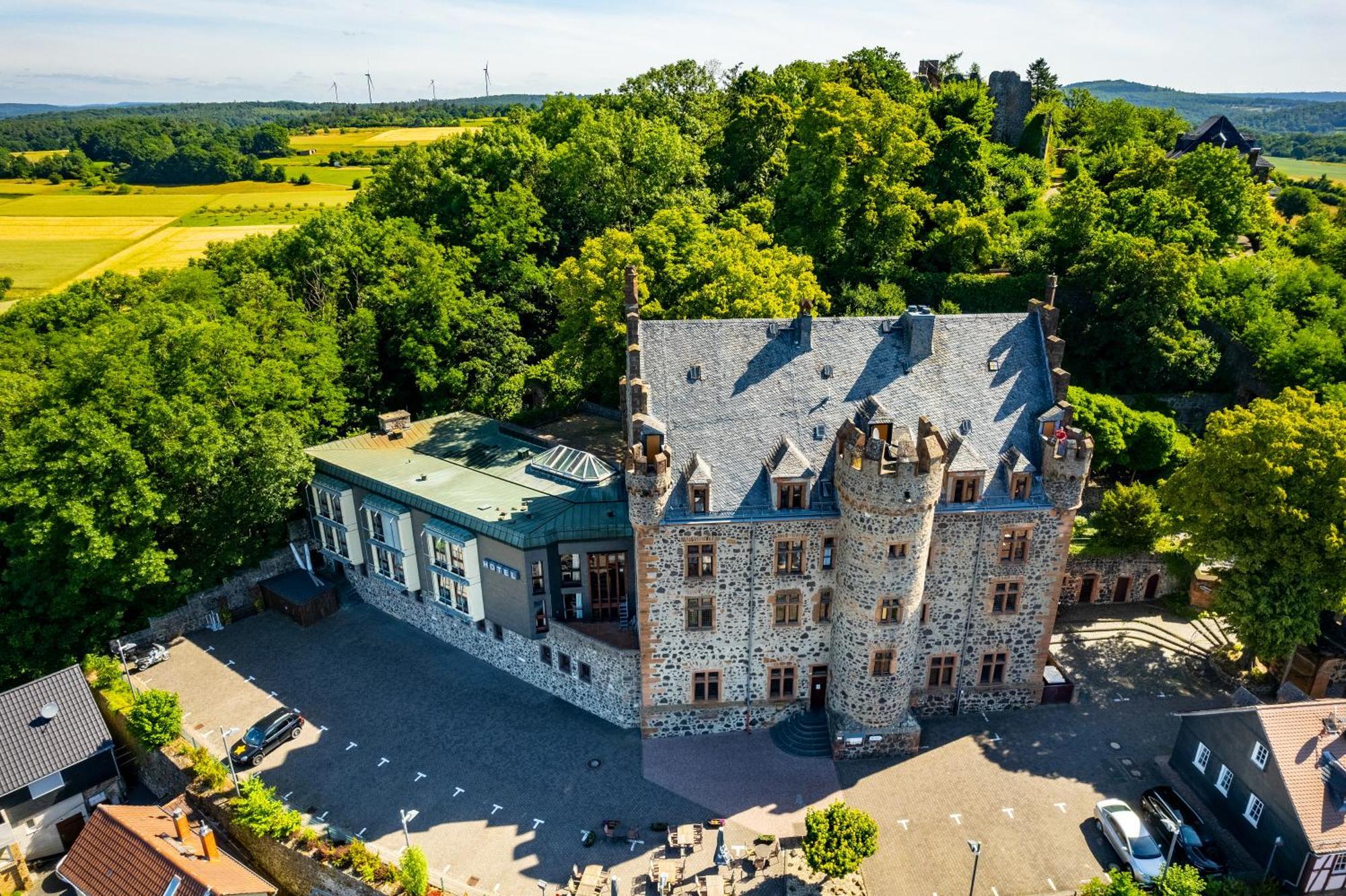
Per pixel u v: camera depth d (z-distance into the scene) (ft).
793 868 129.39
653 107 360.89
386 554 189.88
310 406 211.20
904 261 288.51
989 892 125.29
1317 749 126.31
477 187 288.10
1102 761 148.46
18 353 232.53
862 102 274.36
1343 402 214.28
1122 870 125.90
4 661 177.17
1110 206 283.38
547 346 282.36
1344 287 266.77
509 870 131.85
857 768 148.15
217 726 164.76
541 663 169.07
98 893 131.75
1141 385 251.60
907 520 133.49
